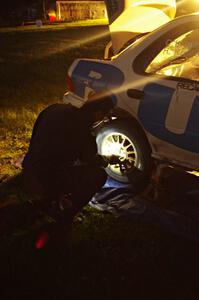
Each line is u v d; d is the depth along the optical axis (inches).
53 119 133.3
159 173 173.6
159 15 213.5
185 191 166.2
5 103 313.1
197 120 148.6
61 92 339.0
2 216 157.6
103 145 181.6
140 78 164.6
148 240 143.2
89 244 141.8
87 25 1079.6
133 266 131.0
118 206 161.2
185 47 164.4
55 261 133.8
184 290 120.0
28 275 128.2
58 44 658.8
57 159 133.9
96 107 133.2
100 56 521.7
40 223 153.7
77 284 123.6
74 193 142.1
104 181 148.9
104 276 127.0
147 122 164.6
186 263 131.5
